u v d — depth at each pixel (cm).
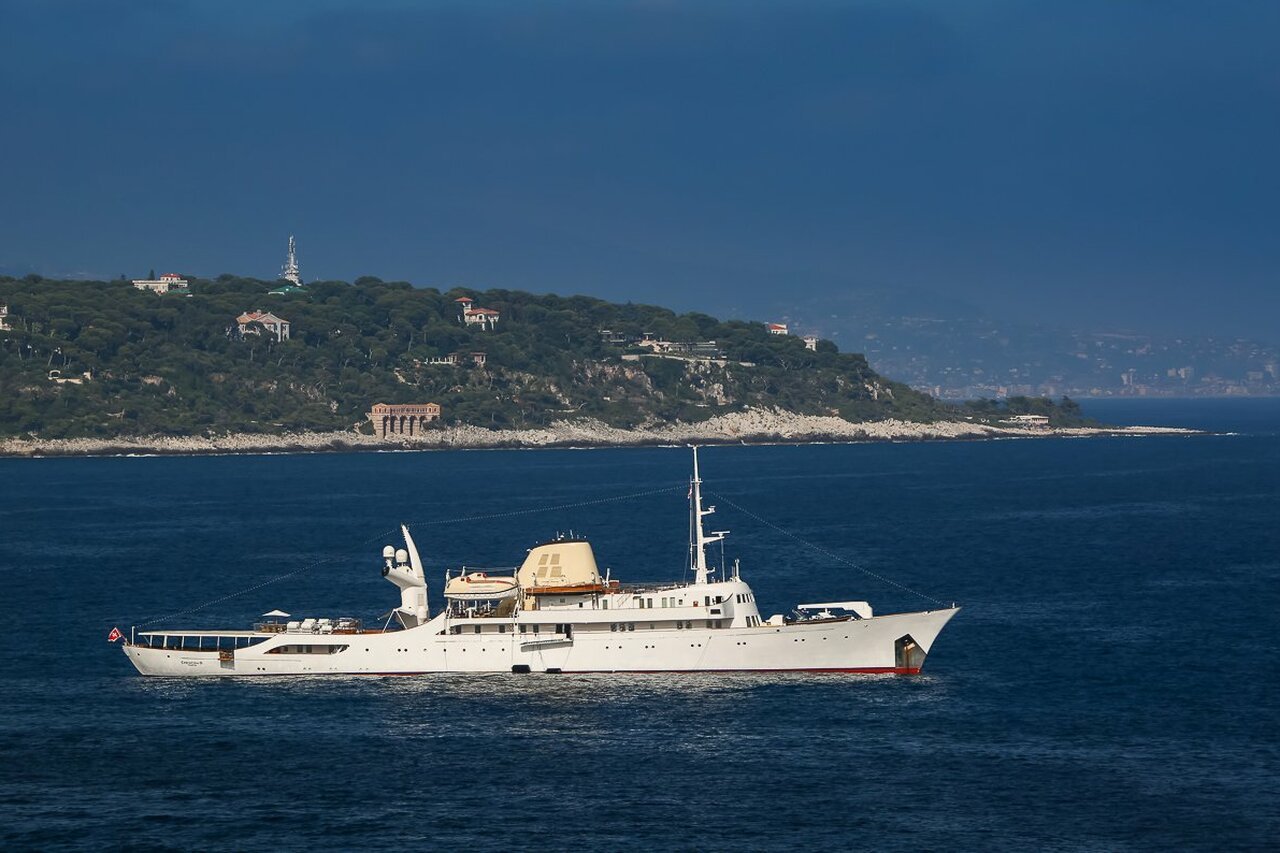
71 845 17112
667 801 18325
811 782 18938
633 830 17388
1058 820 17538
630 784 18962
